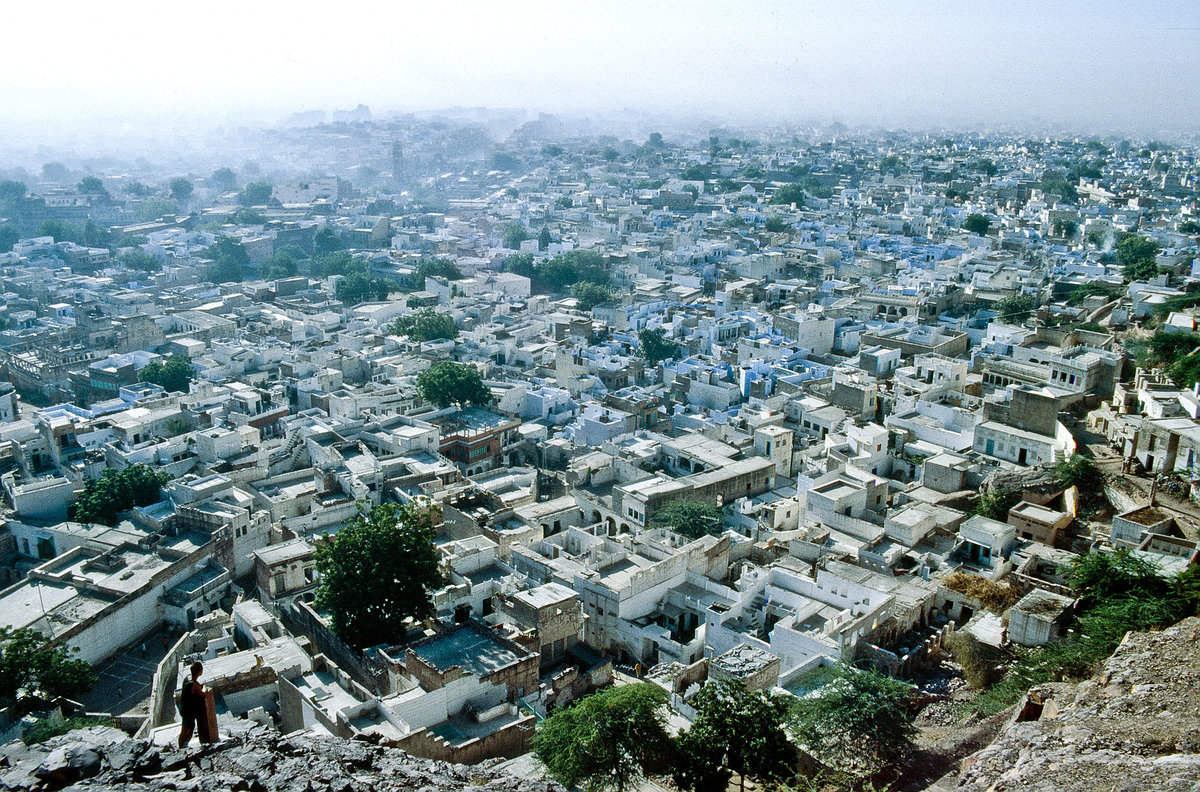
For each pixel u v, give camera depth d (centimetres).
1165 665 4253
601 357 16238
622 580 8162
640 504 9981
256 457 11500
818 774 5459
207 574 9588
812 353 16512
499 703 6444
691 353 17238
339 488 10950
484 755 5938
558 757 5541
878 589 7469
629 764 5534
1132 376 11938
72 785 2327
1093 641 5744
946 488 10262
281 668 6669
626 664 8050
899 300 18325
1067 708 4062
